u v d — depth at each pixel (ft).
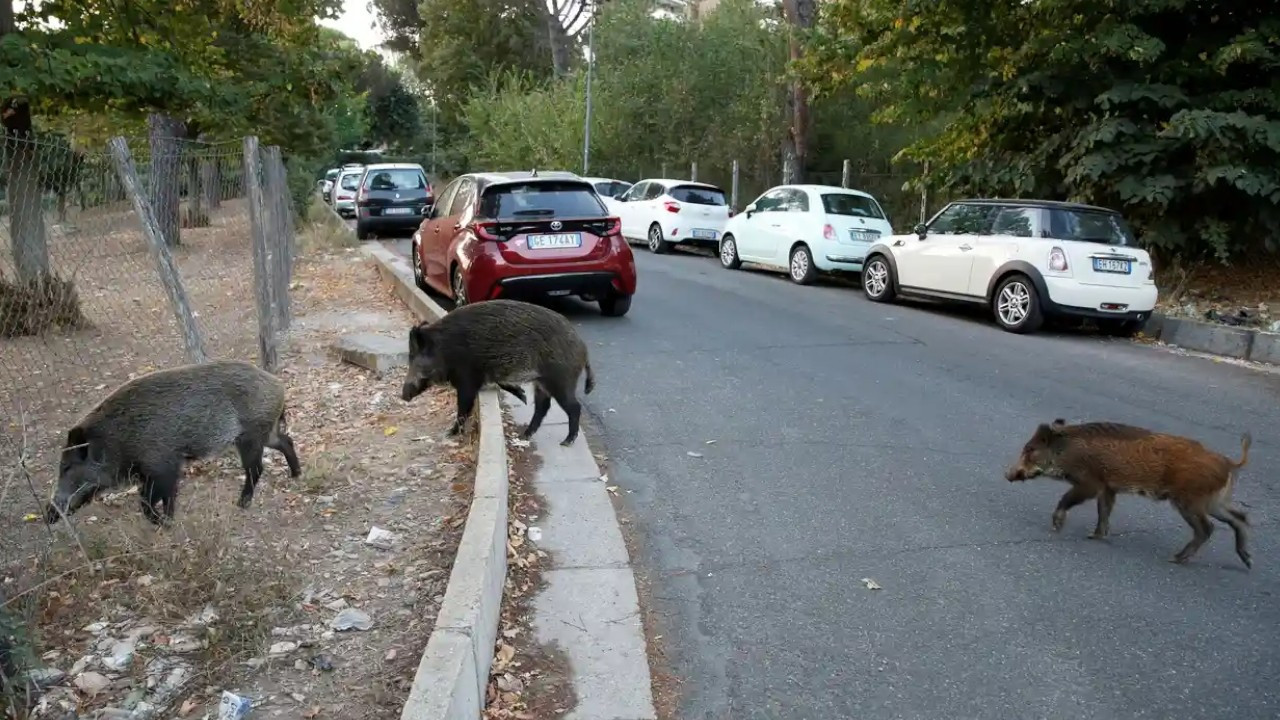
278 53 38.88
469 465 19.16
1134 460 16.21
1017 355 33.58
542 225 35.06
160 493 14.87
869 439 22.88
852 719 11.62
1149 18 43.42
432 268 41.37
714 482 19.79
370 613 13.06
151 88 30.07
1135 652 13.20
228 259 41.37
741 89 91.91
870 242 51.24
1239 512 15.92
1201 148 40.91
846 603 14.55
